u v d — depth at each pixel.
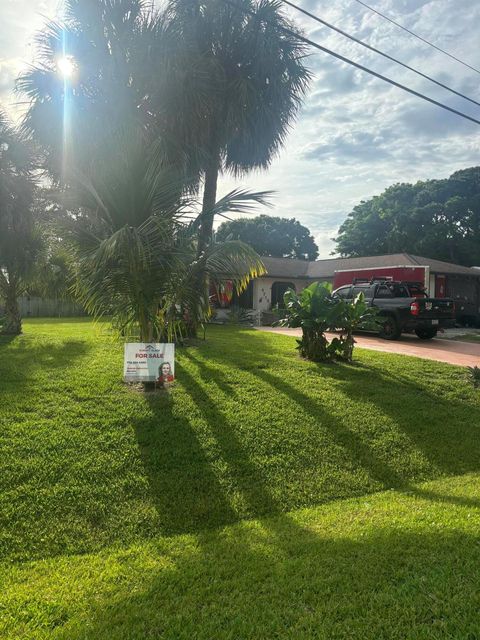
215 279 6.99
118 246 5.52
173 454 4.80
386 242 42.72
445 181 40.34
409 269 17.17
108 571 3.12
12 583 3.00
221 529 3.80
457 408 6.99
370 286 14.67
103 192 6.08
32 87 10.04
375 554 3.25
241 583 2.93
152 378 6.33
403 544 3.39
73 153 9.38
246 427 5.55
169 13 10.67
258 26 10.91
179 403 6.03
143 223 6.00
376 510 4.15
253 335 13.11
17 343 10.38
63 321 18.80
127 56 9.75
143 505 4.03
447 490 4.72
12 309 12.60
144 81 9.96
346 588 2.83
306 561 3.19
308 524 3.86
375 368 8.77
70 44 9.73
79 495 4.01
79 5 9.63
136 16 9.78
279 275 23.08
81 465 4.39
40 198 11.14
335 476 4.88
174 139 10.28
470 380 8.28
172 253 6.11
